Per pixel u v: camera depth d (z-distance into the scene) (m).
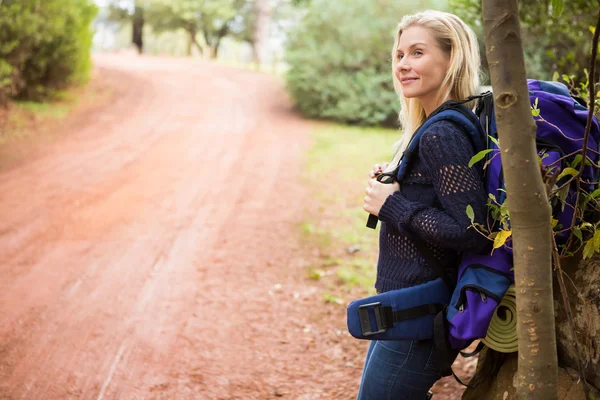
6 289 5.38
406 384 2.10
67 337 4.46
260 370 4.03
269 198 8.95
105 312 4.95
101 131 14.29
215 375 3.95
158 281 5.70
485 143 2.00
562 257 2.14
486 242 1.91
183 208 8.35
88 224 7.49
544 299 1.65
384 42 17.69
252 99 20.73
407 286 2.07
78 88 18.52
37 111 15.35
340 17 18.09
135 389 3.75
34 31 15.06
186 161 11.52
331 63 17.83
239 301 5.23
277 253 6.54
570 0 4.35
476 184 1.90
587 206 2.17
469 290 1.94
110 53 32.75
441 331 1.97
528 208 1.61
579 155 1.89
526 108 1.59
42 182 9.56
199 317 4.89
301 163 11.47
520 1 4.72
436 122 1.97
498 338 2.04
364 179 10.07
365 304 2.02
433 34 2.12
